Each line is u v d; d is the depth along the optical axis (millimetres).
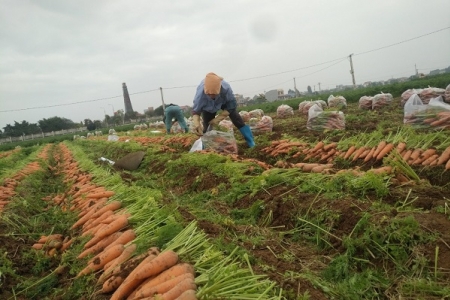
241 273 3162
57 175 14227
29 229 6254
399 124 11289
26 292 4039
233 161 8336
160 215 4855
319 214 4785
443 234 3678
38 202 8688
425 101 14070
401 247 3688
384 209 4391
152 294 3051
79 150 19703
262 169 7457
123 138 25250
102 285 3648
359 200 4809
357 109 19781
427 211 4289
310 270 3834
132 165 11906
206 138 10352
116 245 4098
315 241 4590
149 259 3521
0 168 16266
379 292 3342
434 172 5930
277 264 3871
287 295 3098
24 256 4961
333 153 8320
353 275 3688
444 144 6508
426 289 3141
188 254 3660
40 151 27234
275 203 5527
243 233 4871
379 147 7172
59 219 6859
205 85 9500
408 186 5219
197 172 8430
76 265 4340
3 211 6723
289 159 9430
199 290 2916
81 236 5180
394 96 27359
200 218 5344
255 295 2826
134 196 6035
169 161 10172
